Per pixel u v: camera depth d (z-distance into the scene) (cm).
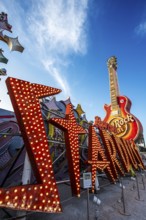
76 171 884
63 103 2134
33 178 1088
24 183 750
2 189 530
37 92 764
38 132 686
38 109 729
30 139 651
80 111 2219
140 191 1598
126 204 1177
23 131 661
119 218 929
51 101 1906
